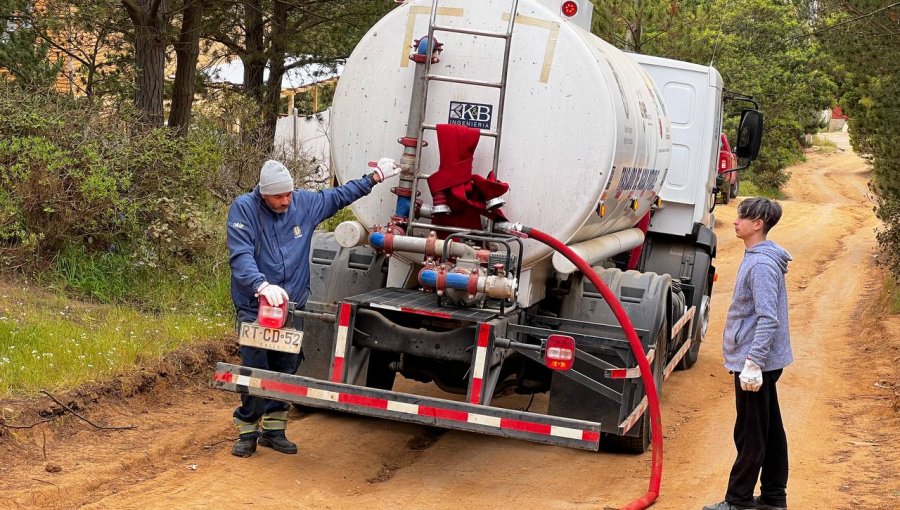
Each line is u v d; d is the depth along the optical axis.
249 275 6.14
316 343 7.38
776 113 46.09
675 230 11.22
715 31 36.38
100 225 10.66
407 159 6.64
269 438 6.88
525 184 6.63
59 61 18.41
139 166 10.87
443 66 6.71
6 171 10.08
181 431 7.09
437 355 6.55
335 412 8.11
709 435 8.28
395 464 7.11
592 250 7.25
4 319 8.11
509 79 6.63
